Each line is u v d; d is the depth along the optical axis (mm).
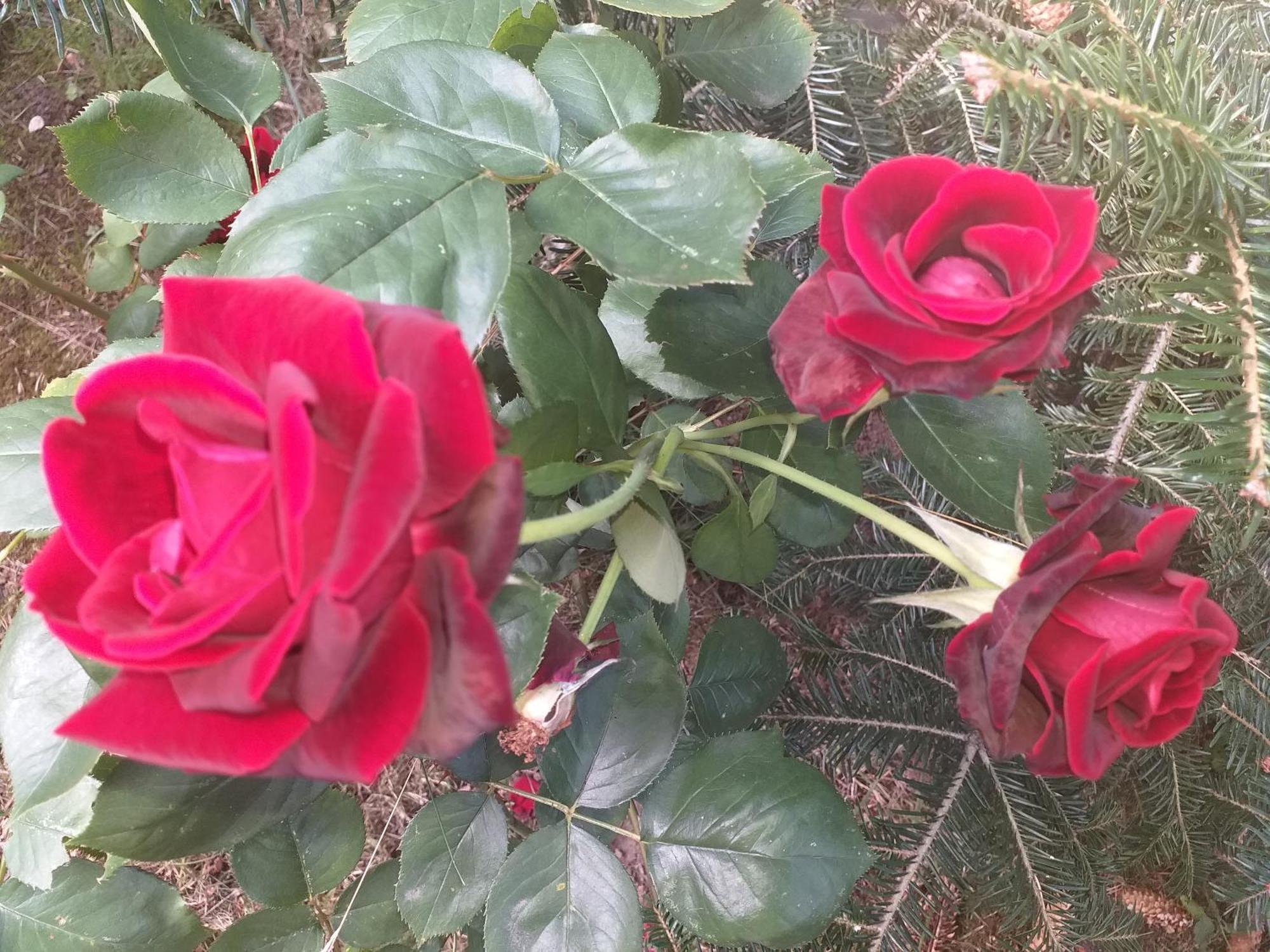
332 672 167
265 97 350
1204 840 444
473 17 344
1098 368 411
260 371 192
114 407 197
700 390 368
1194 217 342
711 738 379
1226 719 424
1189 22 371
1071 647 252
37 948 379
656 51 384
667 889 335
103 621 182
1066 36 353
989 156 399
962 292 253
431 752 195
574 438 291
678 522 481
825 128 422
